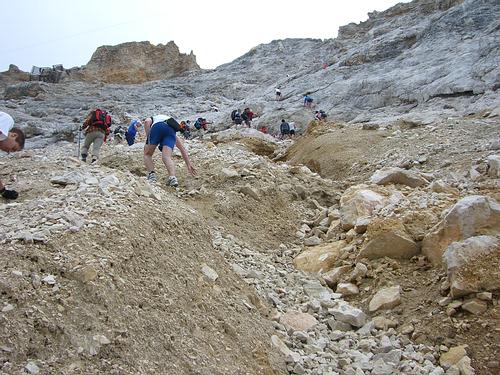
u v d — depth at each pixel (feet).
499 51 75.36
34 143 106.01
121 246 13.08
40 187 16.55
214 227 21.18
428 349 13.96
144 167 28.30
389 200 21.83
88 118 30.50
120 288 11.81
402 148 35.40
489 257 15.35
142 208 15.53
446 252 15.88
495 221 16.87
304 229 23.47
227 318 13.34
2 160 22.84
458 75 75.00
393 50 106.22
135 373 10.11
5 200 15.65
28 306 10.40
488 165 26.30
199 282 14.03
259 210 23.95
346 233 21.16
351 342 14.60
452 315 14.76
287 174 28.73
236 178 26.08
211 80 185.57
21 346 9.65
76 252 12.25
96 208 14.55
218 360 11.69
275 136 82.48
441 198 20.83
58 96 170.30
